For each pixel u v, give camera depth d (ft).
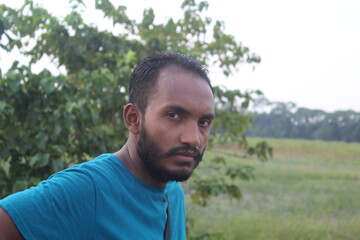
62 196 3.39
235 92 12.88
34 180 8.14
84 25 11.51
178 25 14.76
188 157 3.64
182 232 4.77
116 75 10.23
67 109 8.63
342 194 33.96
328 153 76.07
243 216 24.44
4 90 8.58
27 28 11.11
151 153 3.66
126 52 12.07
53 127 8.84
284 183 39.45
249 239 19.79
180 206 4.80
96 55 11.76
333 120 137.39
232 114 13.85
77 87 12.00
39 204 3.31
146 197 3.86
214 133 13.85
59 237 3.34
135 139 3.91
